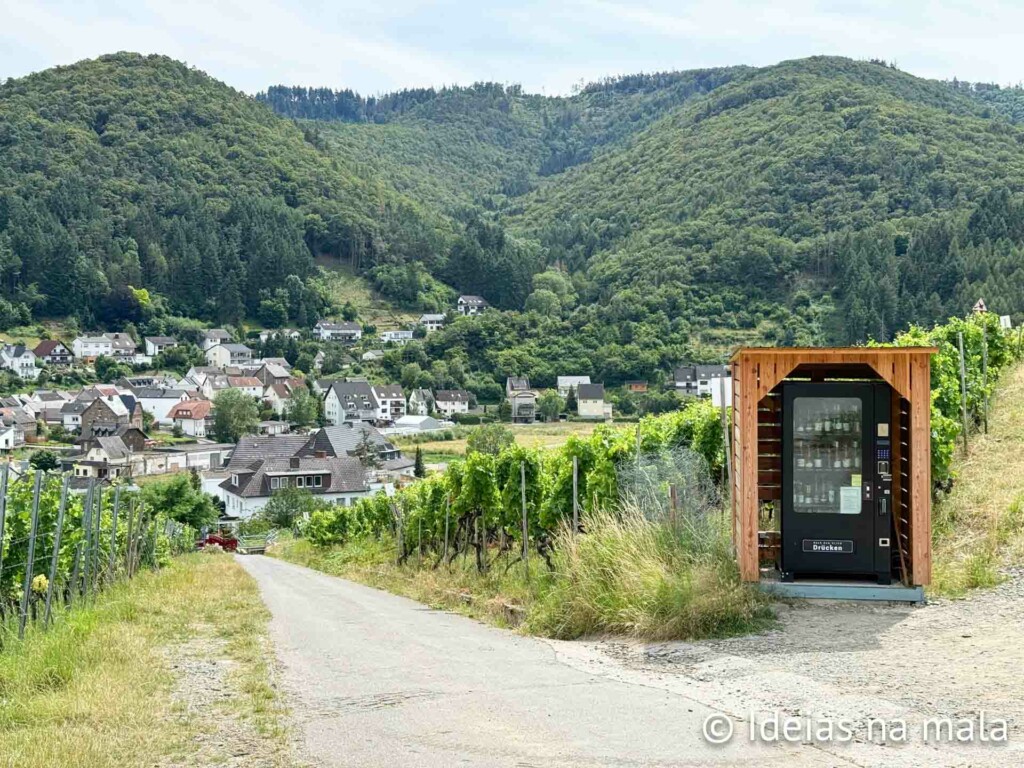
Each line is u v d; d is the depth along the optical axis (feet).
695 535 34.50
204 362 499.92
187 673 29.35
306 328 550.77
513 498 58.59
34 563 45.88
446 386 410.72
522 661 29.14
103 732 21.99
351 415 399.65
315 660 31.50
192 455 317.01
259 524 215.72
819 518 32.12
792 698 21.80
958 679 22.41
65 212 576.61
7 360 437.17
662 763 17.76
